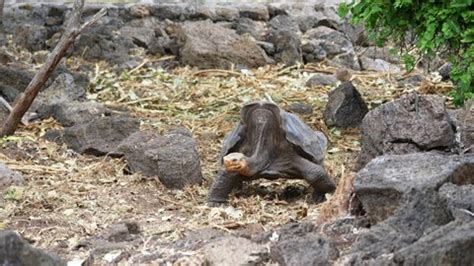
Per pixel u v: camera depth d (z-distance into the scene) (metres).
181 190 7.64
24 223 6.66
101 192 7.52
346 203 6.03
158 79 12.36
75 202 7.19
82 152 8.66
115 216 6.90
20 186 7.52
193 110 10.66
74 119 9.73
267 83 12.13
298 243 5.26
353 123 9.77
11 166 8.08
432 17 7.66
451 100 10.25
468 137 7.33
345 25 14.43
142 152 7.96
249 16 14.63
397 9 7.93
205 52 13.20
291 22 14.48
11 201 7.13
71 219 6.80
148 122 9.91
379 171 5.70
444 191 5.19
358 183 5.63
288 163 7.09
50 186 7.61
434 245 4.54
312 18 14.58
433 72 12.21
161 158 7.71
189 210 7.10
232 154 6.94
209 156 8.70
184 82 12.15
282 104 10.82
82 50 13.43
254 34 14.23
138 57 13.48
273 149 7.06
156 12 14.49
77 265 5.57
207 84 12.08
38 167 8.12
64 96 10.98
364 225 5.76
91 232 6.51
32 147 8.80
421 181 5.41
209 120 10.06
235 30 14.38
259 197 7.32
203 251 5.61
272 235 5.79
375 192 5.56
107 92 11.52
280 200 7.34
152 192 7.59
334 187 7.12
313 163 7.09
